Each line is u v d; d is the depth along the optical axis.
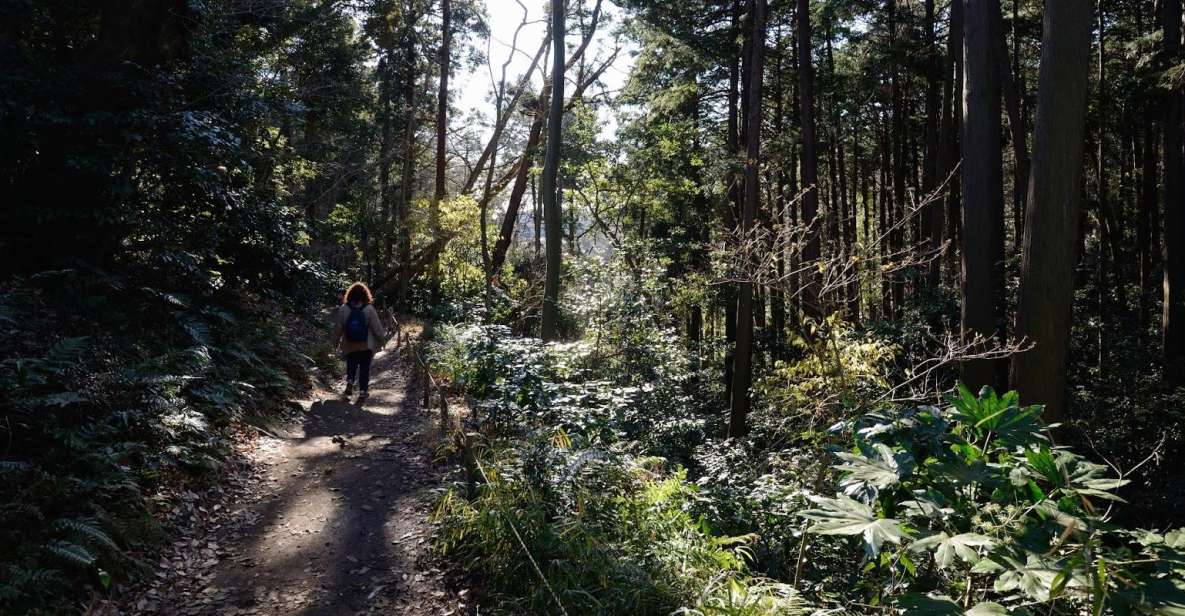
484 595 4.55
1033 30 22.06
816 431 6.39
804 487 6.66
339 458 7.22
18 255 8.41
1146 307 21.59
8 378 5.07
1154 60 16.41
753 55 16.66
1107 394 15.34
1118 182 26.50
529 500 5.13
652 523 5.31
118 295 8.48
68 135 8.73
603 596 4.30
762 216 21.12
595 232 29.80
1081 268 21.55
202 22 11.98
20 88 8.67
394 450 7.57
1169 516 11.24
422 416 9.21
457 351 12.28
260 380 9.11
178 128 9.13
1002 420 2.86
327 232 29.45
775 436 9.61
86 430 5.18
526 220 39.06
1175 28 16.00
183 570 4.75
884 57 22.38
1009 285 18.59
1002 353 7.74
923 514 2.63
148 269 9.46
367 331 10.01
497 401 7.48
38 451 4.94
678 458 10.66
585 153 24.20
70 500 4.56
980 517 2.66
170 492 5.54
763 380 8.09
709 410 18.44
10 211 8.39
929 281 18.39
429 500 6.02
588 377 13.80
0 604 3.64
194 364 7.28
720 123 26.06
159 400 5.92
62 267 8.20
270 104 12.06
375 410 9.66
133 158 8.95
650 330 15.67
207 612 4.30
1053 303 7.72
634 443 9.09
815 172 17.62
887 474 2.79
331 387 11.29
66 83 8.97
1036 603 2.61
